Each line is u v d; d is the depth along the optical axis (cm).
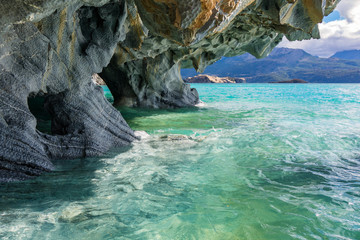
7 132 453
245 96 3091
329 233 332
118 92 1653
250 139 850
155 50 1318
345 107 1861
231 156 670
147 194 437
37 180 474
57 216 354
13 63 452
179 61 1744
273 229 339
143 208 388
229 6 530
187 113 1512
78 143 628
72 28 562
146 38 1150
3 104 447
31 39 466
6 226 322
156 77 1605
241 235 325
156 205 399
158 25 533
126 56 1261
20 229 318
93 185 467
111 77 1577
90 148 641
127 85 1600
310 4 825
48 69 537
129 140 784
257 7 922
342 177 532
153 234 322
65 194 424
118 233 321
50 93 581
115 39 678
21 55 460
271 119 1302
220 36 1434
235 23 1248
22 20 409
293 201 420
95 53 647
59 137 603
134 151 702
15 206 375
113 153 676
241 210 388
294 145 783
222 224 349
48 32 508
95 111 683
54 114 632
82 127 640
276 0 862
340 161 640
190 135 927
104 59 675
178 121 1230
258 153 699
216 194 443
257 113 1537
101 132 692
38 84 512
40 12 410
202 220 357
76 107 633
